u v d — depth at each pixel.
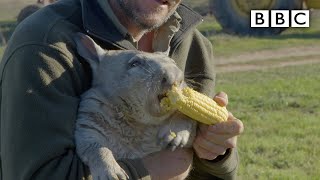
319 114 4.83
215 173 1.82
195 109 1.61
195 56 1.95
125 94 1.61
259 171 3.36
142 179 1.56
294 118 4.62
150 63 1.61
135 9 1.71
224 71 7.43
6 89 1.57
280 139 4.00
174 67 1.61
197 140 1.68
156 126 1.64
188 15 1.89
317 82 6.38
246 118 4.59
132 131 1.63
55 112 1.53
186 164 1.68
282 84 6.23
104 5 1.71
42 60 1.55
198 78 1.94
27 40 1.57
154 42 1.84
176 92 1.59
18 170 1.52
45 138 1.52
